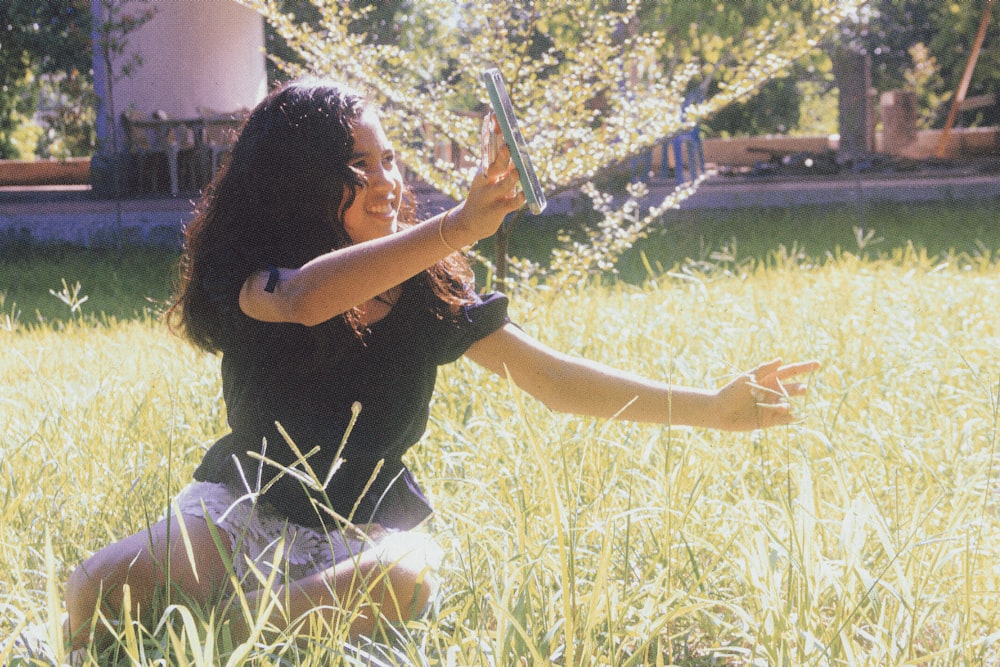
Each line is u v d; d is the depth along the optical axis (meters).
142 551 2.45
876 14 16.31
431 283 2.68
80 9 14.29
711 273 9.78
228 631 2.23
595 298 7.01
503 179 2.12
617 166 5.95
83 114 17.55
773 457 3.54
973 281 7.33
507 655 2.21
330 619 2.42
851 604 2.52
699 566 2.86
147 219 15.71
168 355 5.86
